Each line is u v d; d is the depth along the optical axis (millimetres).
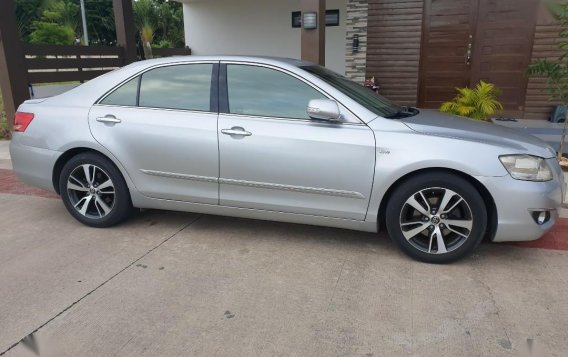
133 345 2660
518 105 8594
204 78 4027
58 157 4344
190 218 4680
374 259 3740
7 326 2844
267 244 4047
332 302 3100
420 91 9172
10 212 4883
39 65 8164
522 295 3172
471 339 2699
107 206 4363
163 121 4031
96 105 4277
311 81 3766
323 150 3635
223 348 2631
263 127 3777
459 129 3676
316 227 4430
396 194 3584
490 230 3586
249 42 11805
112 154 4160
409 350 2607
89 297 3170
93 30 30344
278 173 3777
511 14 8289
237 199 3982
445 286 3299
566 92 6117
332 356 2562
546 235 4184
